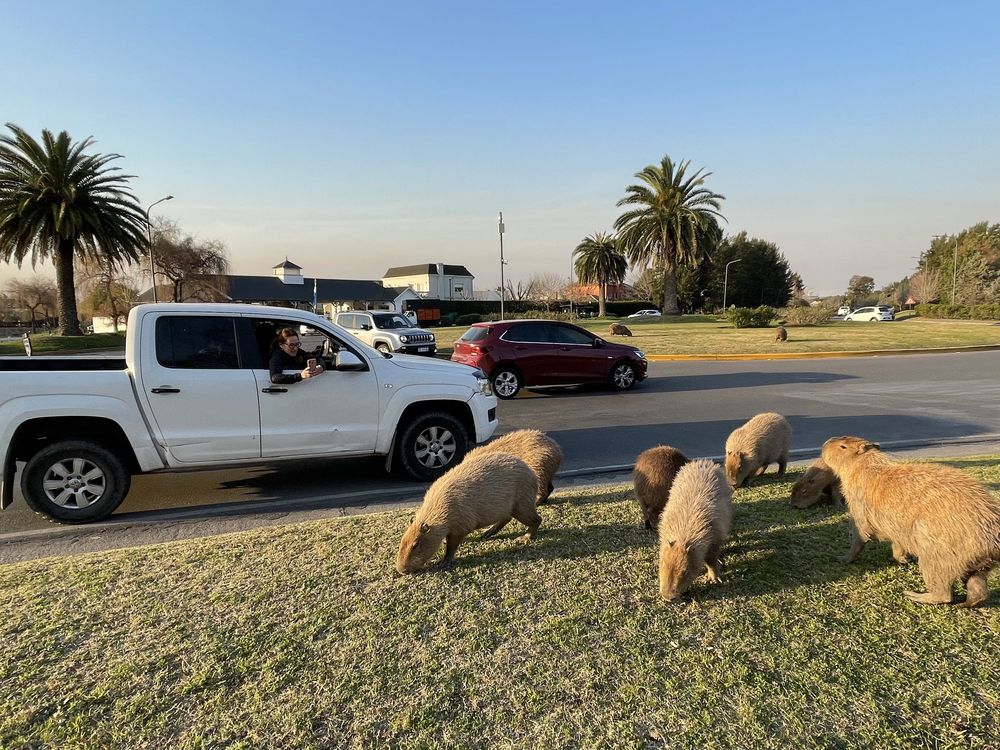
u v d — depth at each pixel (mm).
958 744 2121
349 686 2510
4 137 28453
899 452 7105
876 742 2135
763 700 2367
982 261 59062
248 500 5711
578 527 4402
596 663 2637
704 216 41812
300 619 3074
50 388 4973
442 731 2230
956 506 2936
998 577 3316
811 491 4562
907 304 73312
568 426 9312
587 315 60188
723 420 9555
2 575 3684
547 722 2268
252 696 2455
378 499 5707
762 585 3361
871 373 15445
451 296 111125
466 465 4004
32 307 67312
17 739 2232
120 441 5277
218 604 3248
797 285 92062
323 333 6062
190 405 5363
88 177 30578
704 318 46406
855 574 3465
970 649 2684
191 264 46656
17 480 6375
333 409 5902
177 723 2307
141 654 2770
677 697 2396
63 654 2787
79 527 4992
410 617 3076
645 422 9500
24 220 28516
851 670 2553
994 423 8898
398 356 6637
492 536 4273
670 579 3072
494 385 12367
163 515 5270
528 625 2975
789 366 17562
